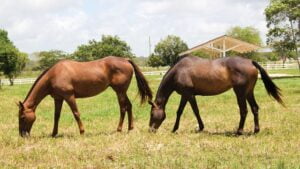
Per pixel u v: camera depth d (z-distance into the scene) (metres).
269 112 15.71
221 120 14.05
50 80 11.34
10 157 8.91
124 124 13.94
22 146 10.12
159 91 11.65
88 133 11.95
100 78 11.58
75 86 11.38
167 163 7.95
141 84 12.10
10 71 43.59
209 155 8.52
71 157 8.75
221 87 11.16
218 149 9.12
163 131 11.92
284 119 13.61
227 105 19.00
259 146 9.32
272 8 35.22
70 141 10.45
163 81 11.59
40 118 16.23
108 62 11.79
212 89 11.21
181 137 10.66
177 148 9.24
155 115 11.58
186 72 11.28
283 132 11.16
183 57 11.57
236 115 15.22
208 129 12.33
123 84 11.87
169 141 10.07
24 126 11.30
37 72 79.50
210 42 46.09
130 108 12.20
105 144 9.88
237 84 10.94
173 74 11.48
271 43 37.56
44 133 12.46
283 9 34.78
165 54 78.00
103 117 16.03
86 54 71.00
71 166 8.02
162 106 11.66
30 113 11.27
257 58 69.50
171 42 78.12
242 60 11.05
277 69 58.31
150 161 8.12
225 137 10.61
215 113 16.31
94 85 11.55
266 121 13.34
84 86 11.45
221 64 11.15
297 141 9.87
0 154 9.20
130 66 12.04
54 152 9.20
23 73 76.12
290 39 36.66
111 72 11.76
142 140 10.23
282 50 38.84
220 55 47.66
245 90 10.95
